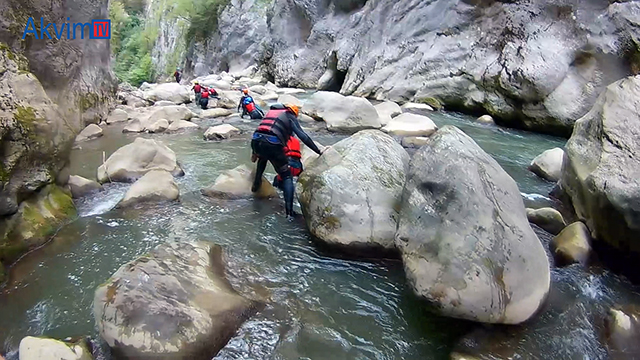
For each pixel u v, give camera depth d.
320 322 2.81
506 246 2.70
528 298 2.68
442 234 2.83
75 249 3.70
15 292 3.08
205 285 2.86
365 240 3.56
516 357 2.46
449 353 2.52
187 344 2.41
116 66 44.62
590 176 3.50
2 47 3.96
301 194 4.13
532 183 5.43
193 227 4.19
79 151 6.95
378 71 13.20
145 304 2.54
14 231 3.51
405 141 7.28
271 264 3.53
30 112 3.78
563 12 8.73
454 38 11.16
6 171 3.41
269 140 4.50
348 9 18.02
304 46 20.20
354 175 3.84
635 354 2.47
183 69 38.69
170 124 9.18
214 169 6.03
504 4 9.98
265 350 2.54
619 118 3.79
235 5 32.75
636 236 3.09
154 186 4.83
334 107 8.79
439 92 10.98
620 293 3.04
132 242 3.85
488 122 9.37
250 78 25.47
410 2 12.92
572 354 2.49
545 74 8.19
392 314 2.90
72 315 2.84
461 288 2.63
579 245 3.41
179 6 38.47
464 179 2.94
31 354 2.25
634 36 7.55
